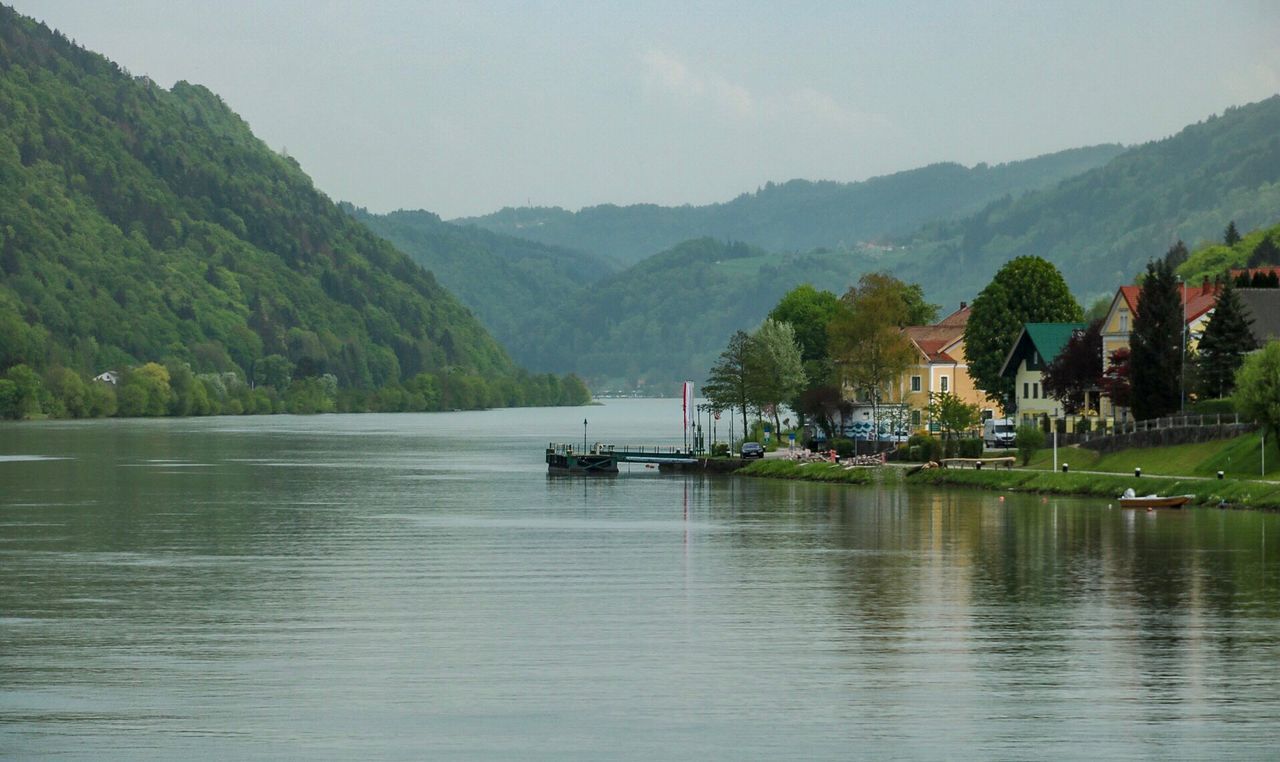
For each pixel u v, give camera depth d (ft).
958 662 208.23
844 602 256.32
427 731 173.58
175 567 301.63
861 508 420.36
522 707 184.03
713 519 397.39
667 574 290.35
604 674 201.16
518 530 373.20
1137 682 196.54
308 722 177.06
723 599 259.60
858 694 190.70
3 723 175.83
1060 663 207.51
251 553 325.21
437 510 432.25
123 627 232.94
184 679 197.26
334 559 314.96
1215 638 223.92
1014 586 272.31
